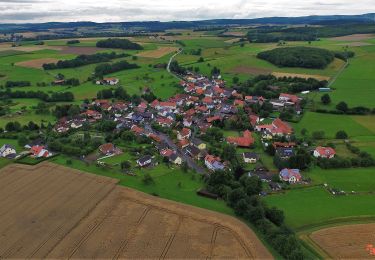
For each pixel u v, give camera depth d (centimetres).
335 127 19212
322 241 9738
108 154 15838
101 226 10462
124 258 9138
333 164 14325
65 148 15775
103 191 12550
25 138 17100
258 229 10219
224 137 18062
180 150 16550
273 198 12081
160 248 9500
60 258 9169
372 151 15838
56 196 12225
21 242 9825
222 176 12606
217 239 9869
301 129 19100
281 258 9106
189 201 11881
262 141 17425
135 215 11025
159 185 13025
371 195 12188
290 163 14088
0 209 11444
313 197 12100
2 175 13838
